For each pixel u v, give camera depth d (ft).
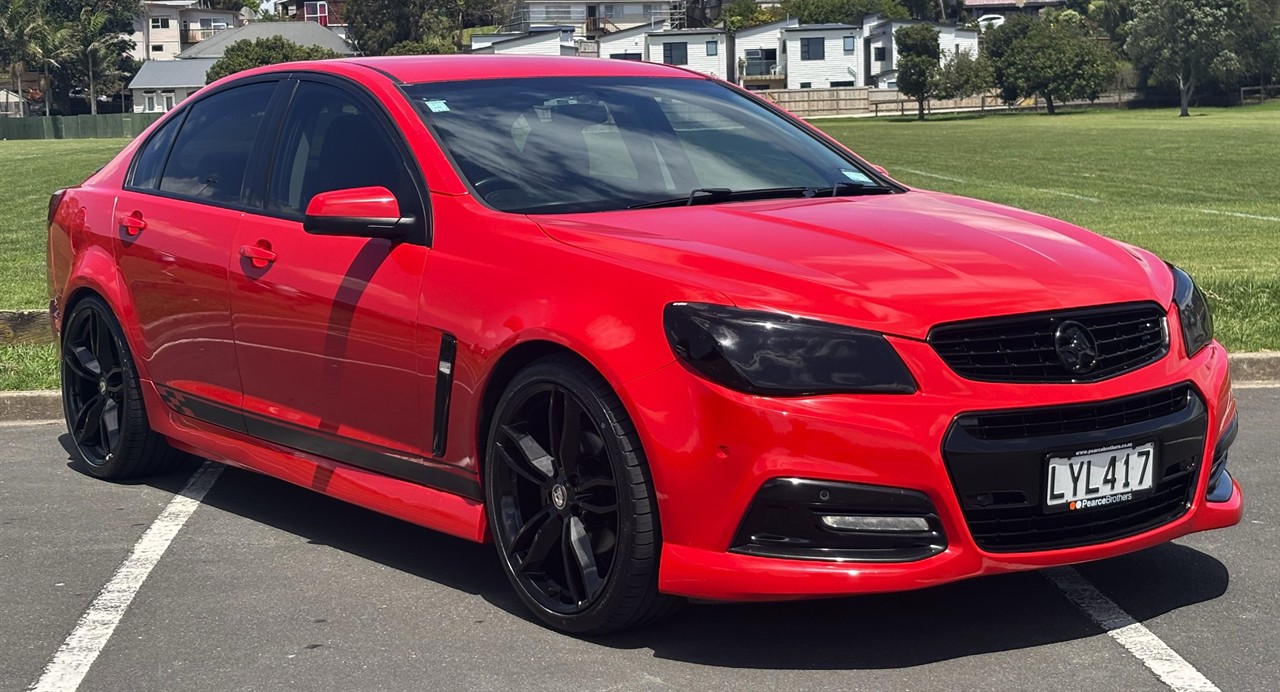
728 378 10.96
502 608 13.14
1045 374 11.27
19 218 70.33
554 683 11.20
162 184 17.58
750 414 10.85
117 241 17.63
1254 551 14.47
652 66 17.29
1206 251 46.39
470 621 12.78
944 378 10.95
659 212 13.35
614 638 12.21
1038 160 122.42
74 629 12.75
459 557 14.80
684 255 11.85
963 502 10.95
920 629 12.23
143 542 15.51
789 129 16.44
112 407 18.37
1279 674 11.10
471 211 13.38
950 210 13.92
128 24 435.94
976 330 11.18
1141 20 299.17
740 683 11.09
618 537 11.71
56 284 19.03
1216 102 325.42
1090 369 11.39
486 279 12.84
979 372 11.09
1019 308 11.30
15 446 20.65
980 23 363.97
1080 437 11.20
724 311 11.13
